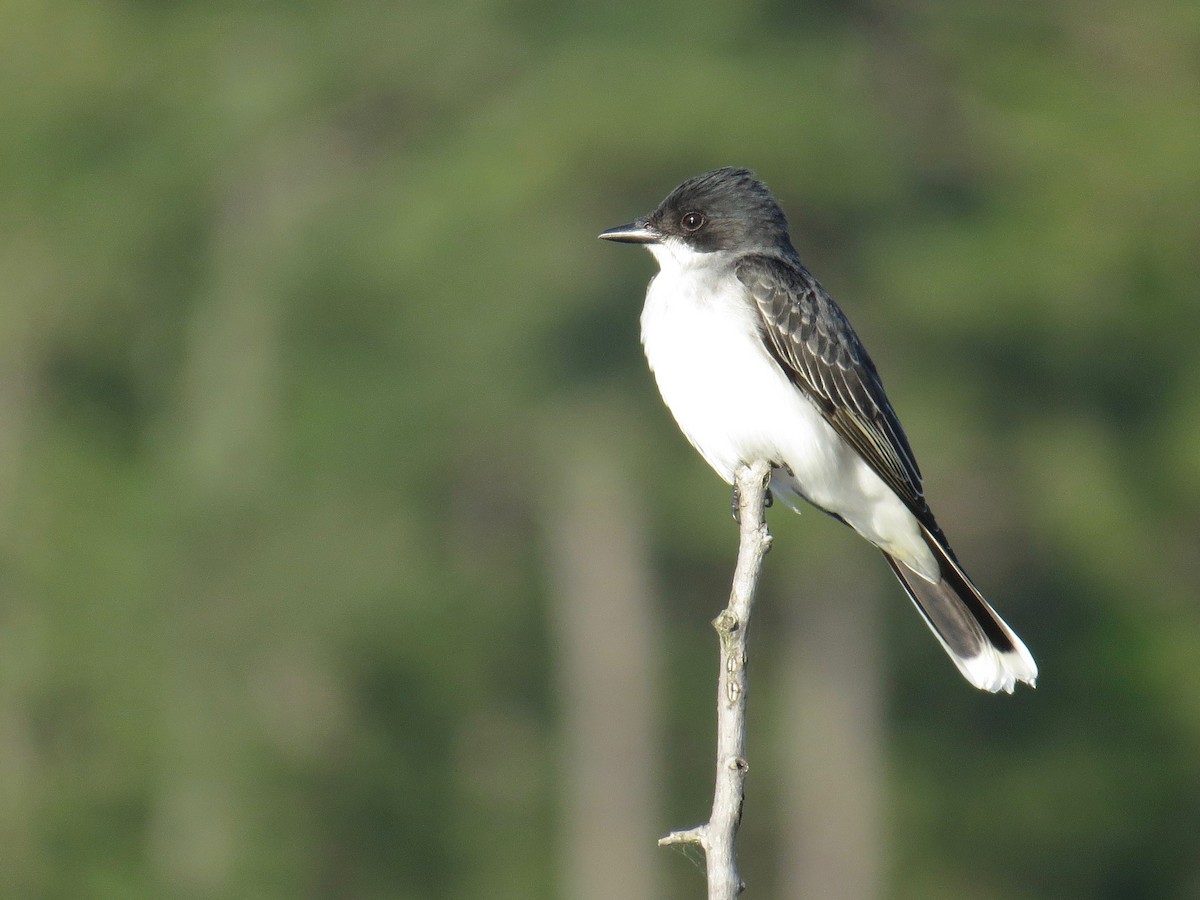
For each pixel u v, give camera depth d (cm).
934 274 1736
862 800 1934
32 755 1797
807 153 1683
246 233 2084
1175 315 1914
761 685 2052
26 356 2073
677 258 776
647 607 1931
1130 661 1975
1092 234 1827
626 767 1936
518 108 1764
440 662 1950
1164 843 2008
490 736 2036
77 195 2070
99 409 2141
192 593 1872
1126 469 1894
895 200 1772
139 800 1822
